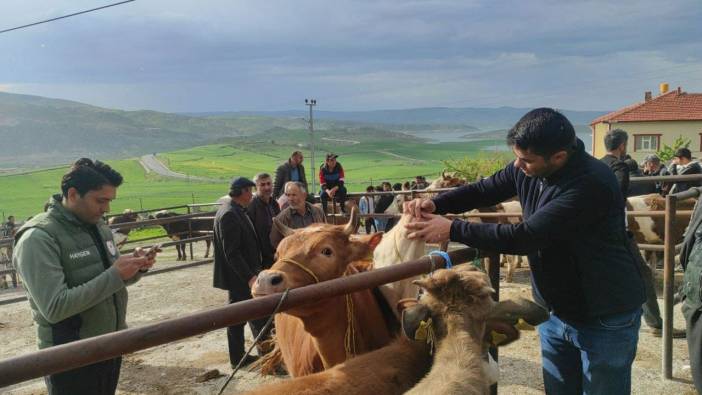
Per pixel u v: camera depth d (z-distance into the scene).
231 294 5.84
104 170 3.24
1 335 7.98
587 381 2.80
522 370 5.51
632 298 2.70
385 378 2.30
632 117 46.25
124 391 5.51
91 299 2.97
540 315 2.31
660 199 9.20
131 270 3.09
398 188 17.09
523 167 2.64
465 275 2.34
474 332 2.21
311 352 3.24
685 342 5.90
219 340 7.04
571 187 2.55
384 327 3.33
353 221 3.17
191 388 5.52
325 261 2.95
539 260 2.82
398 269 2.59
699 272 3.16
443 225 2.74
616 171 5.77
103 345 1.75
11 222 16.00
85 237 3.21
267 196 6.28
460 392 1.91
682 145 35.19
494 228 2.60
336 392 2.18
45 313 2.94
